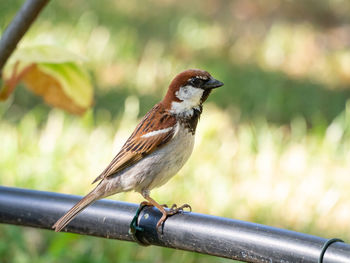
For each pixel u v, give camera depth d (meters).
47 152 10.91
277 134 12.38
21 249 8.11
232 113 13.32
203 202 9.76
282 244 4.01
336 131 12.24
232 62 16.36
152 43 17.02
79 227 4.75
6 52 4.27
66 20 17.56
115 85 14.45
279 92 14.23
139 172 5.84
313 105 14.16
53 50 4.40
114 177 5.89
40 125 12.25
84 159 10.85
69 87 5.03
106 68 15.25
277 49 17.22
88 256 8.15
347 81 15.71
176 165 5.96
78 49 15.73
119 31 17.20
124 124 12.25
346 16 19.89
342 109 14.07
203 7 20.58
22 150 10.97
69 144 11.25
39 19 17.22
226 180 10.41
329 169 11.05
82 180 10.28
